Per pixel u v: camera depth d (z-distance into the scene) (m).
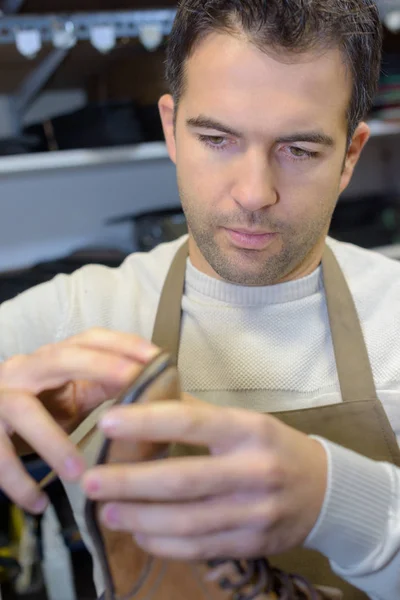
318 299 0.82
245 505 0.41
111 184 1.97
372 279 0.86
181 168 0.69
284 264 0.70
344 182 0.81
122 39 1.44
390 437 0.73
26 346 0.89
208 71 0.61
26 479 0.50
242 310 0.80
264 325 0.80
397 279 0.86
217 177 0.65
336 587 0.69
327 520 0.46
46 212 1.91
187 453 0.69
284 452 0.43
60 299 0.90
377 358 0.80
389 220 2.03
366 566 0.50
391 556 0.50
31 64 1.54
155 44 1.44
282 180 0.65
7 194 1.85
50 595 1.35
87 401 0.60
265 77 0.59
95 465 0.41
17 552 1.40
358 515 0.48
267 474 0.41
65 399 0.60
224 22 0.60
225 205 0.66
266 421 0.42
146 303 0.88
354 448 0.73
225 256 0.69
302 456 0.45
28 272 1.63
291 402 0.78
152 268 0.91
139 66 1.61
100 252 1.76
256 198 0.62
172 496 0.39
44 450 0.48
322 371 0.79
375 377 0.79
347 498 0.48
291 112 0.60
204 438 0.39
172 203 2.08
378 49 0.72
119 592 0.44
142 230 1.79
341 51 0.62
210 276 0.81
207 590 0.48
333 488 0.46
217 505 0.40
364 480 0.50
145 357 0.52
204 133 0.64
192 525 0.40
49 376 0.53
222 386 0.79
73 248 1.97
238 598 0.47
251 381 0.78
